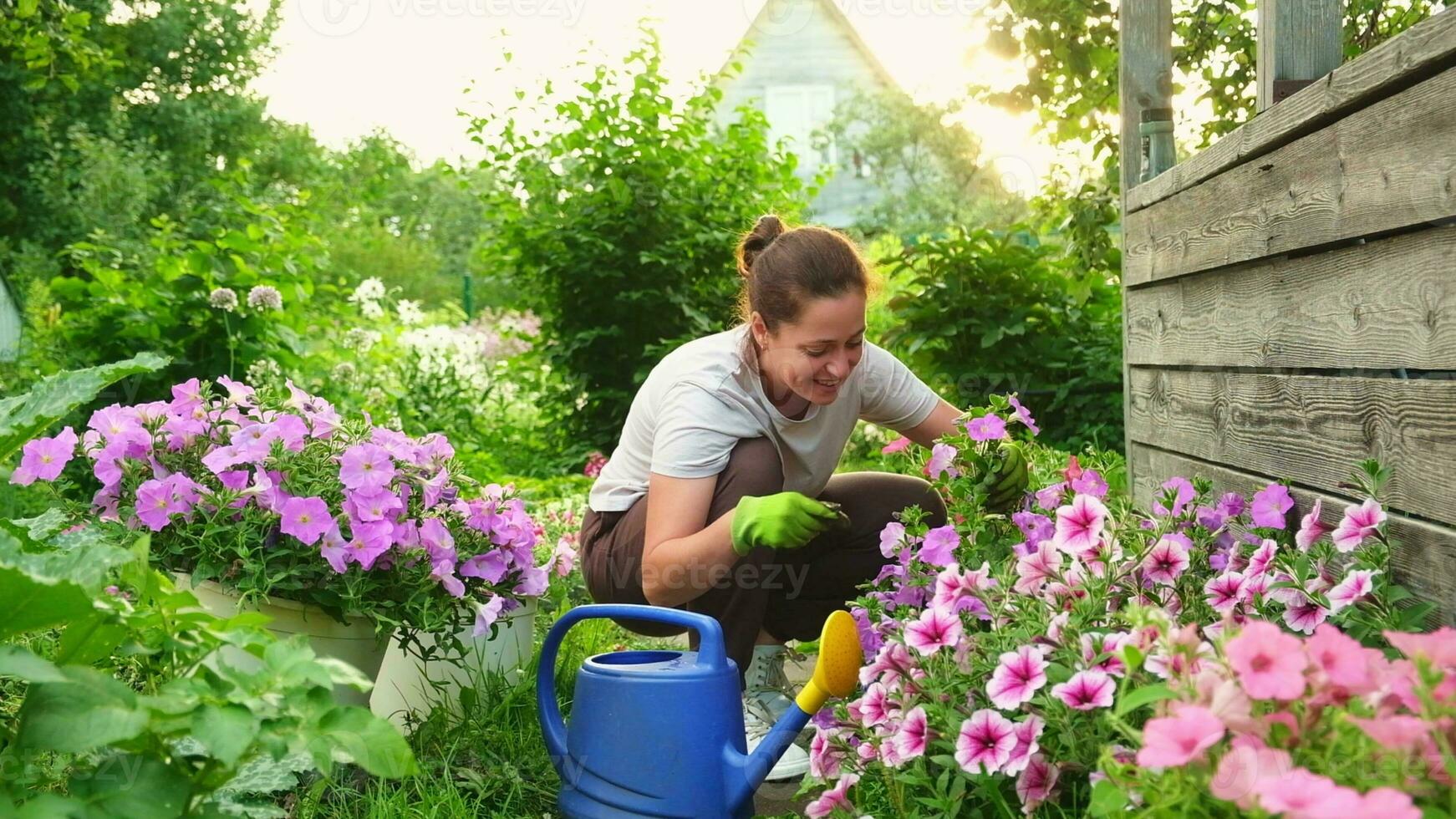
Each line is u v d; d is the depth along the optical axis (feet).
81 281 18.45
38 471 6.52
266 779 5.07
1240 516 6.41
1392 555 5.34
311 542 6.16
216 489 6.55
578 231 19.94
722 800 5.50
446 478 7.00
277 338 18.60
